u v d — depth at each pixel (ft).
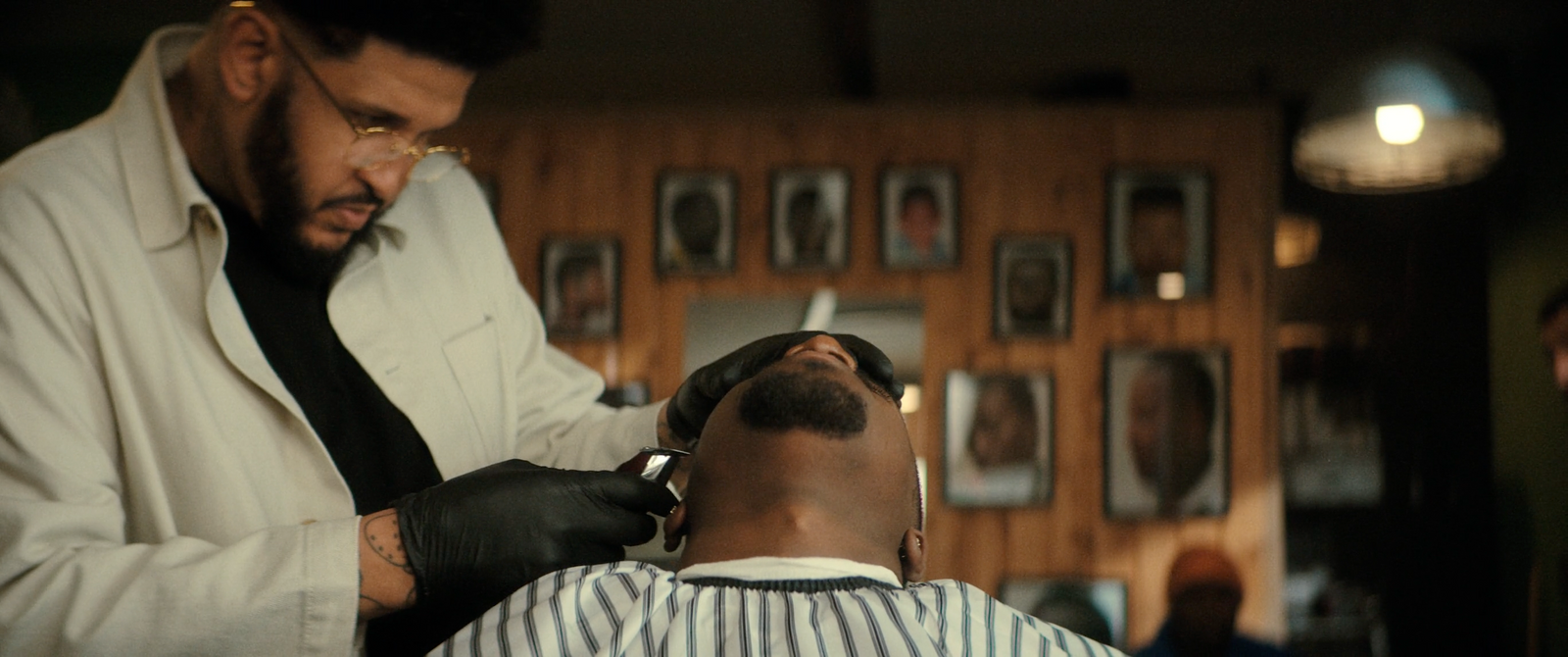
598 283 14.24
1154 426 13.70
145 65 4.34
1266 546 13.44
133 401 3.96
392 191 4.12
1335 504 13.42
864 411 3.80
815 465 3.71
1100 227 14.02
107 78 14.17
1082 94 14.24
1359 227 13.62
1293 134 14.01
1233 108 13.96
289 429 4.27
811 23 13.48
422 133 4.07
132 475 3.95
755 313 14.14
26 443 3.61
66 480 3.61
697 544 3.76
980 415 13.87
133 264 4.05
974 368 13.96
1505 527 12.88
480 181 14.44
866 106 14.26
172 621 3.38
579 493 3.73
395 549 3.54
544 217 14.39
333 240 4.20
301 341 4.43
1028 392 13.84
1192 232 13.88
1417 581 13.16
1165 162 14.01
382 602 3.54
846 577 3.60
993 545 13.74
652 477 4.01
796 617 3.44
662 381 14.08
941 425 13.88
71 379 3.83
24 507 3.48
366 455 4.53
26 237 3.81
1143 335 13.87
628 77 14.65
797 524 3.66
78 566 3.44
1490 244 13.19
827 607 3.47
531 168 14.44
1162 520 13.61
